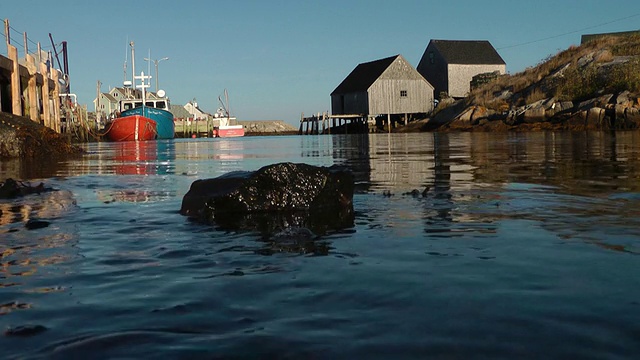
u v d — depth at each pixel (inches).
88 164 531.2
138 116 1790.1
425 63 2447.1
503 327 75.9
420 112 2256.4
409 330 75.7
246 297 92.9
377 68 2304.4
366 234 149.0
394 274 105.4
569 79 1611.7
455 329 75.7
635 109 1256.2
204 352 69.6
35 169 463.8
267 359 67.2
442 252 124.1
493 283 97.7
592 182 259.6
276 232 157.8
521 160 423.5
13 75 954.1
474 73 2313.0
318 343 71.7
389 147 765.3
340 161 490.6
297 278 104.3
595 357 65.8
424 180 293.1
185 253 130.3
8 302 92.5
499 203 199.6
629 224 151.9
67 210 207.9
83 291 98.7
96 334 76.4
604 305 83.9
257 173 202.4
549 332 73.7
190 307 88.0
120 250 134.9
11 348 72.1
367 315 82.4
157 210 206.7
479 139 952.9
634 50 1665.8
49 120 1293.1
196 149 961.5
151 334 76.0
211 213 192.2
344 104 2428.6
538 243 130.6
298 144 1144.8
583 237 135.9
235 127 2950.3
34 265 119.7
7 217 191.9
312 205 200.4
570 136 923.4
